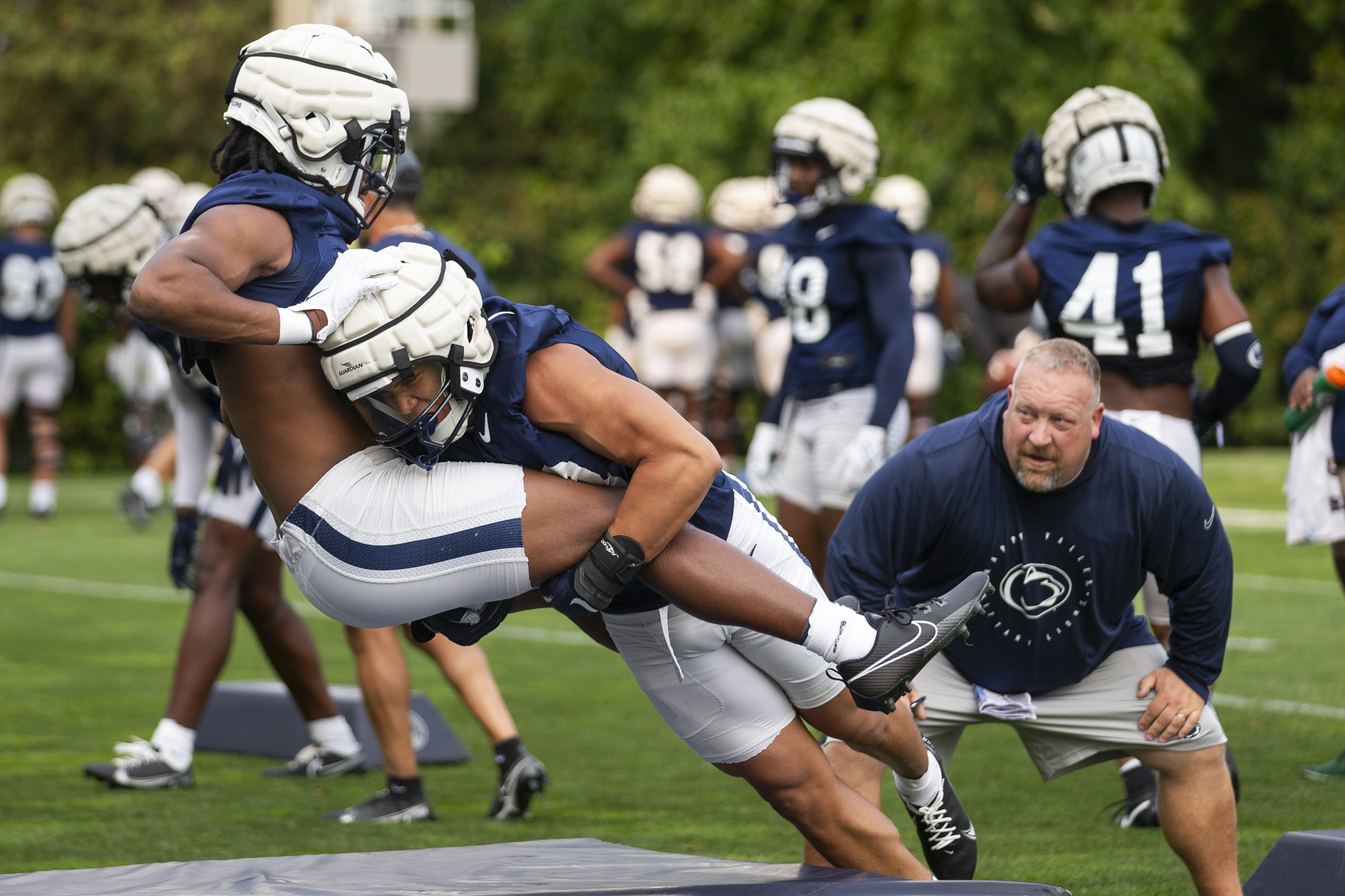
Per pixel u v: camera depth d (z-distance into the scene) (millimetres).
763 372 55250
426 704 19422
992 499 11961
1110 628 12367
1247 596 33062
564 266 83625
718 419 59250
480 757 19750
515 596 10852
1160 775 12508
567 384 10273
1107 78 75375
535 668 26281
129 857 14383
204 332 9375
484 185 89000
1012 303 17547
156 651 27484
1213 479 60969
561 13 87375
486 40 92625
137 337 50938
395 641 16141
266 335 9516
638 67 88188
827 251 20547
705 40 84375
